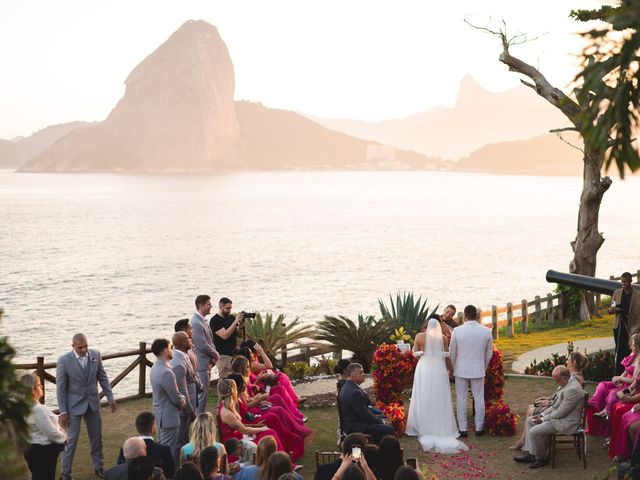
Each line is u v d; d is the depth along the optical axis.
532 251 82.94
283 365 17.77
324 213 151.38
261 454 7.94
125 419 13.55
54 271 67.75
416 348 12.20
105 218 136.50
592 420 11.71
